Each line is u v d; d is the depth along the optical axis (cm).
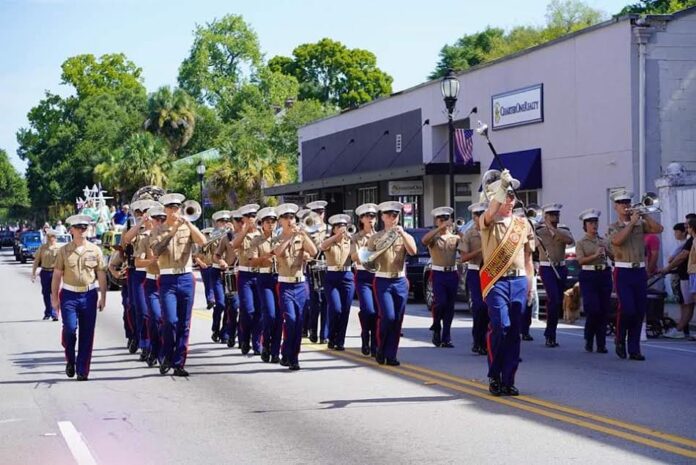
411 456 760
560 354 1359
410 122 3700
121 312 2217
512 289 1014
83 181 8875
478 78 3147
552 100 2767
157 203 1314
